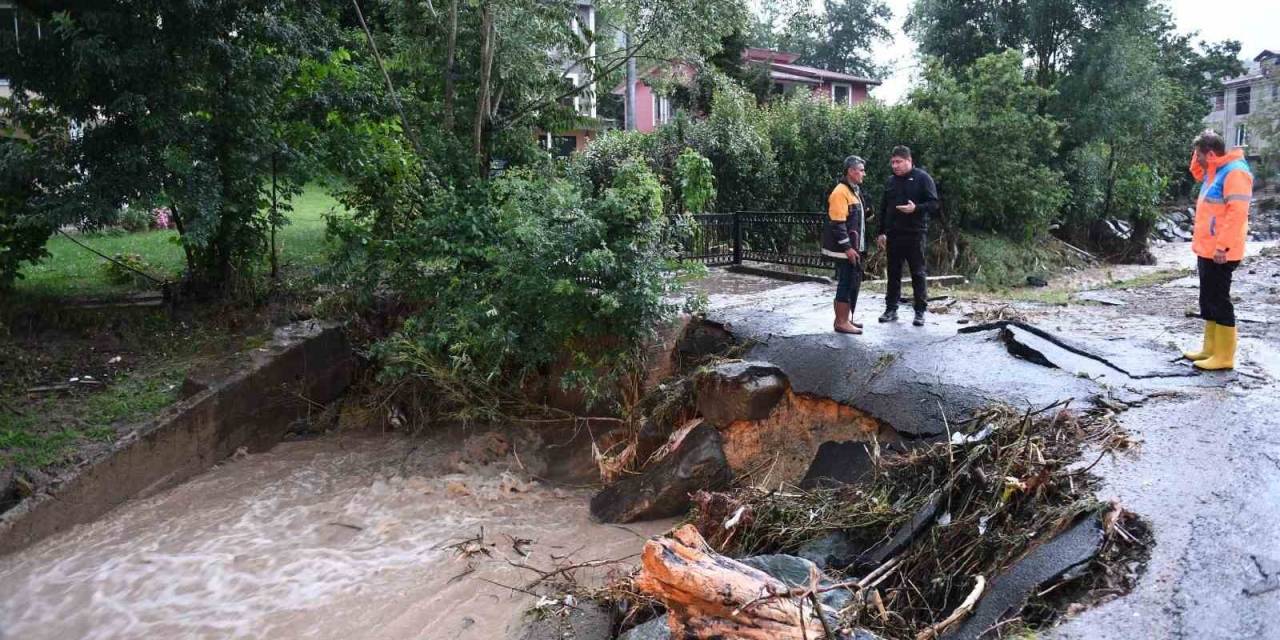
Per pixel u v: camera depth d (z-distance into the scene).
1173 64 35.28
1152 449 5.24
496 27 12.19
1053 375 6.83
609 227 9.90
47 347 10.30
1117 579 4.09
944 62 29.27
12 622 6.59
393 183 11.48
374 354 10.73
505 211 10.44
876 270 16.47
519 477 9.29
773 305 10.78
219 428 9.66
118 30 9.70
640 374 9.70
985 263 20.95
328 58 11.46
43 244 11.13
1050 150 22.38
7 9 11.73
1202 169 6.80
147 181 9.98
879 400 7.09
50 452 8.45
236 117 10.80
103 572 7.27
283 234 15.38
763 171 19.28
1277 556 3.92
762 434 8.06
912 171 8.88
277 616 6.54
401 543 7.75
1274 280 11.85
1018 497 5.08
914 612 4.74
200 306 11.38
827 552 5.68
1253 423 5.50
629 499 8.07
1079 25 27.00
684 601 4.34
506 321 9.88
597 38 13.05
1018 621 4.02
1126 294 11.30
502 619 6.25
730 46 24.34
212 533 8.01
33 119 10.42
